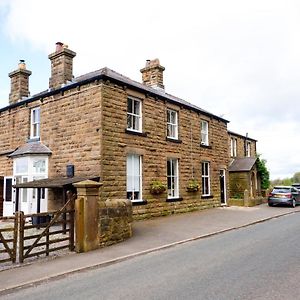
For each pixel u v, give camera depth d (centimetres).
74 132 1484
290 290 556
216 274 668
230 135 2991
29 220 1528
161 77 2083
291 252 859
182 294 555
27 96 1917
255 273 665
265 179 3025
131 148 1520
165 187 1689
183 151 1878
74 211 930
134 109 1608
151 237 1116
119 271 723
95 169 1381
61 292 591
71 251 912
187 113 1945
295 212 2005
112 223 1016
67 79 1638
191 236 1133
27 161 1552
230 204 2344
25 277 677
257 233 1203
